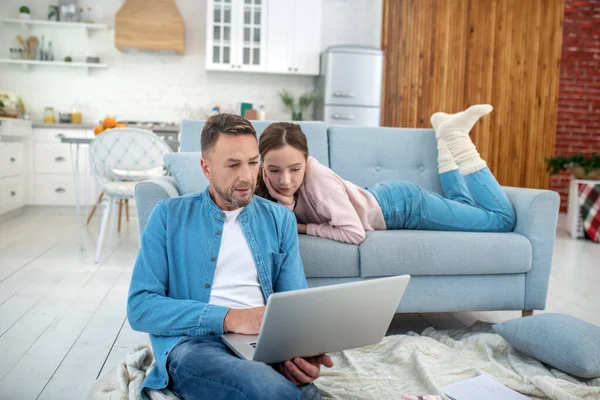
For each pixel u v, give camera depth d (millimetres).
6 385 1654
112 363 1861
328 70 5738
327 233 2100
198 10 6168
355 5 6348
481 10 6316
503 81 6426
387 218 2316
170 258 1398
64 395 1601
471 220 2336
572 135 6715
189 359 1227
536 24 6410
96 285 2932
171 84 6211
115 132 3436
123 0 6082
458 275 2213
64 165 5656
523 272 2275
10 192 5203
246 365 1138
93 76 6117
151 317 1321
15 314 2381
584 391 1576
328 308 1174
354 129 2795
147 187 2002
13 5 5926
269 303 1080
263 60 5953
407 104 6254
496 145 6496
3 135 4938
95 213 5688
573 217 5035
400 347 1891
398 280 1271
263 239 1468
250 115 4531
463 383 1603
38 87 6059
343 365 1814
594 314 2604
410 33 6215
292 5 5938
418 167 2814
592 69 6668
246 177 1330
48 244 4023
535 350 1804
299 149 1881
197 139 2611
